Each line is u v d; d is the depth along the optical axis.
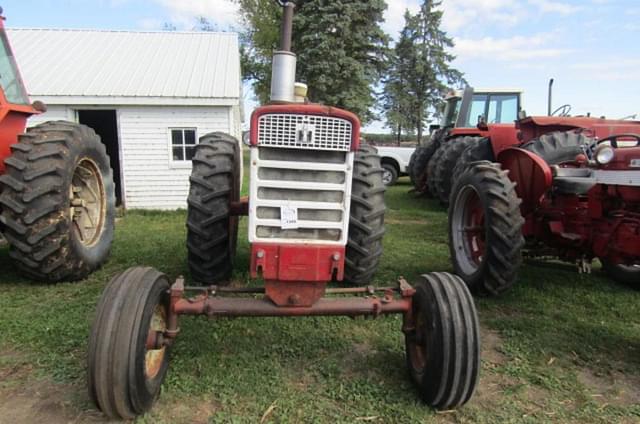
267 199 2.45
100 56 9.88
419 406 2.57
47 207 3.93
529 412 2.59
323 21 18.61
